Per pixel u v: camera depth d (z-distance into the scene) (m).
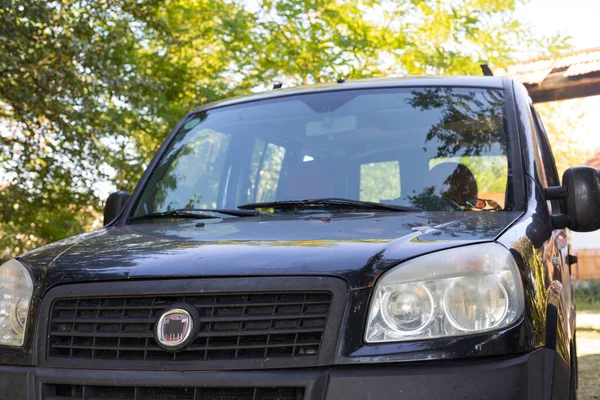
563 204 3.96
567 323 3.51
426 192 3.73
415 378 2.59
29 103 12.27
